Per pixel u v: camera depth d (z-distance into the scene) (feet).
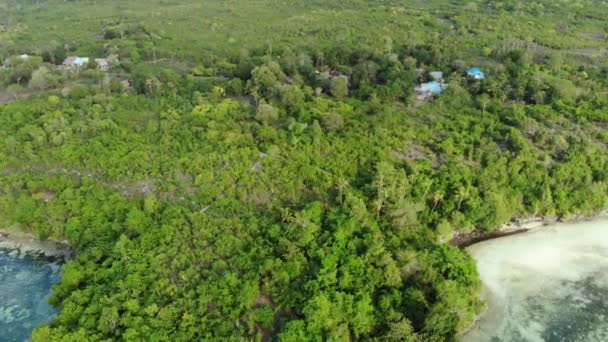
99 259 272.10
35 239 310.65
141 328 223.92
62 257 297.33
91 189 316.60
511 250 298.76
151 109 401.08
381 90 406.21
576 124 374.43
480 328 244.63
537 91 406.00
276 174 320.70
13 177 327.67
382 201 294.05
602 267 284.41
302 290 243.81
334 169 324.60
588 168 334.65
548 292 267.18
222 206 302.86
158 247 271.08
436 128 366.22
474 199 307.37
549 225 320.70
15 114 384.27
